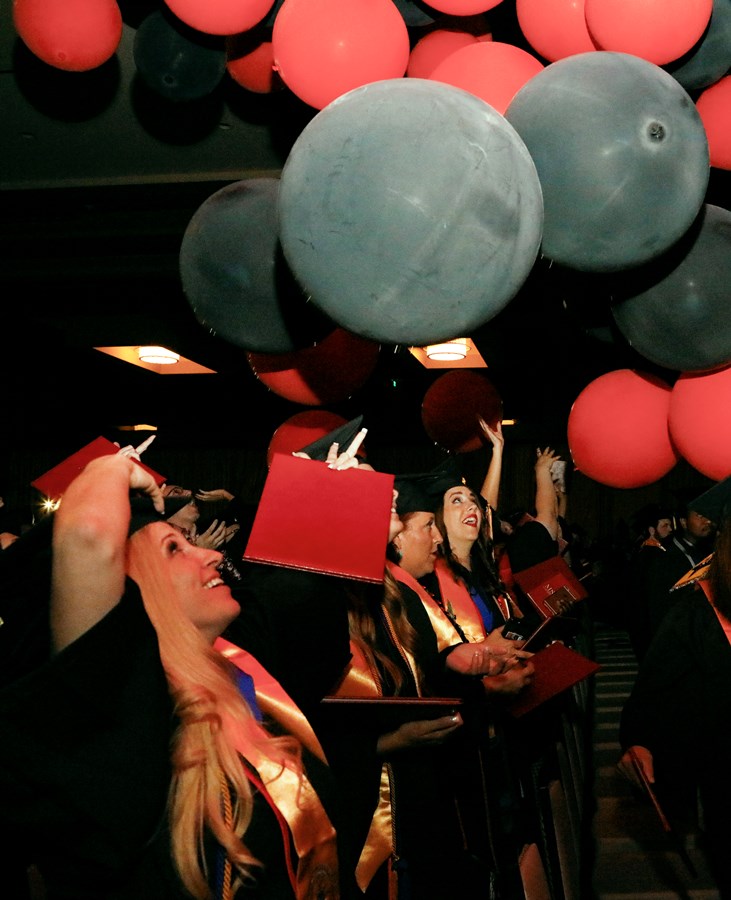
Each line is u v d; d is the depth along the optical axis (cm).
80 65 262
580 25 225
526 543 445
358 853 196
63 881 116
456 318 162
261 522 166
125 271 754
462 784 254
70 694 111
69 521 116
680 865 402
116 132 518
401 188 151
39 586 125
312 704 181
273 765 131
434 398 413
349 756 198
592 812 471
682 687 245
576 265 199
